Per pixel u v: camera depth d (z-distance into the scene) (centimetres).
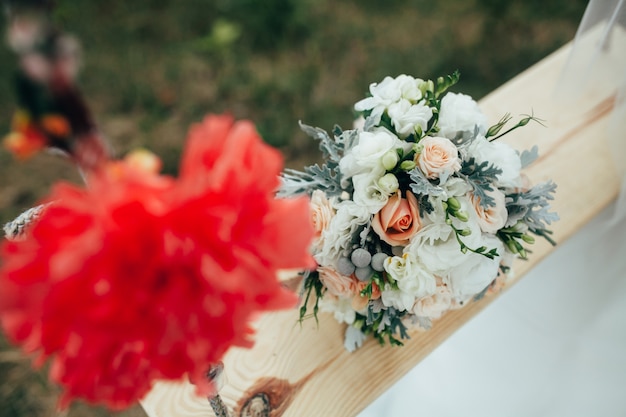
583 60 92
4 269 44
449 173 65
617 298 100
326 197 71
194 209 44
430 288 67
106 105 155
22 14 38
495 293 85
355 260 67
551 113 98
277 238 47
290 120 155
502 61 166
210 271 44
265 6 167
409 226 67
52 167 148
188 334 46
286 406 78
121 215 43
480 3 173
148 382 48
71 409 127
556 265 102
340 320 78
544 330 100
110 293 44
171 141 152
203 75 160
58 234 44
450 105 70
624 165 93
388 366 81
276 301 48
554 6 173
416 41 167
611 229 98
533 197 71
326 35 167
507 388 99
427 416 100
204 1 168
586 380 97
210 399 67
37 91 40
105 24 164
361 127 75
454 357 102
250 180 45
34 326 47
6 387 128
